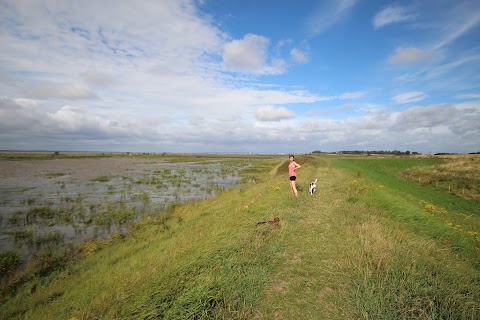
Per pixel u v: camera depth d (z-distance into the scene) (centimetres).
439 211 1182
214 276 414
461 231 769
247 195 1488
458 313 341
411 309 343
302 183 1600
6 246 958
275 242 588
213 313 334
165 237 955
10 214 1391
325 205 994
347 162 4606
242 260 477
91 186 2459
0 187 2300
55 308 513
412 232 708
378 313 337
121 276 575
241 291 386
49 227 1185
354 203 1027
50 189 2236
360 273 443
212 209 1304
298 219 807
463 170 3403
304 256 529
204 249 540
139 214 1417
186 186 2591
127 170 4450
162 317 326
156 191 2253
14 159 7025
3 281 685
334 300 380
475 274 478
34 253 898
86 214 1406
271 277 447
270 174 3716
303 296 391
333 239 623
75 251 902
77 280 658
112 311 378
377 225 705
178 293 366
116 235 1030
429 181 2764
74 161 7025
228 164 6656
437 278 430
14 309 539
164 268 495
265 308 361
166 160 8738
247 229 672
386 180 2512
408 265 464
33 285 660
